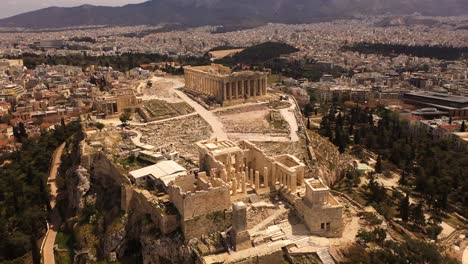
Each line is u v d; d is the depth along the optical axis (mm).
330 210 125562
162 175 151250
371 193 193000
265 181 147625
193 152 191750
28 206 192750
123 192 148250
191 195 123562
